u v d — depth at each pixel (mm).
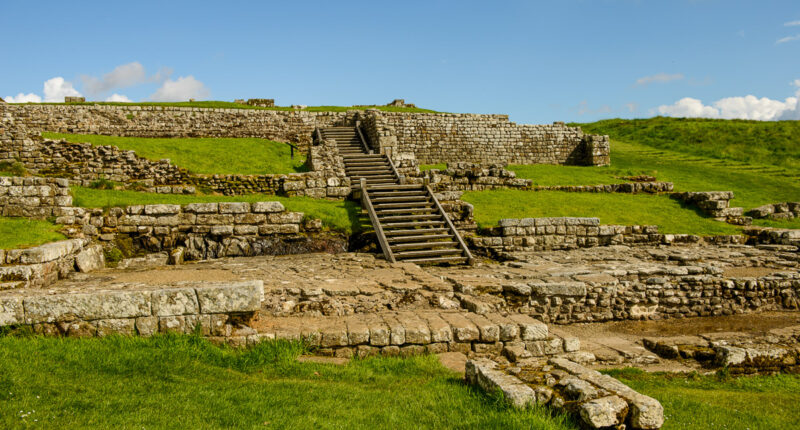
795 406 6672
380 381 6414
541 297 10844
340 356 7270
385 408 5422
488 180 23500
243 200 18734
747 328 11102
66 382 5531
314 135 29922
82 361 6082
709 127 46000
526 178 26453
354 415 5223
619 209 21219
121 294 6918
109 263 14547
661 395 6793
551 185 25109
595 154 32062
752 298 12555
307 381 6246
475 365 6250
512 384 5582
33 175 19078
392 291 9664
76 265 12445
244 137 29594
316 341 7266
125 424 4703
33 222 13656
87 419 4754
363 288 9602
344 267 13172
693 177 31297
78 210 14555
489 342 7711
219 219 15969
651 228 18562
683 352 8789
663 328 11055
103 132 27172
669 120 50062
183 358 6465
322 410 5320
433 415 5234
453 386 6148
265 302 8797
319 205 18734
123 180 20000
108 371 5980
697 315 12180
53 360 6016
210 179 20422
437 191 21859
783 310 12719
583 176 27938
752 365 8227
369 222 17875
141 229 15398
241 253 15828
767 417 6188
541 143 32250
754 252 16422
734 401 6785
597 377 5746
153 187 19562
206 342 6844
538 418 4977
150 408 5105
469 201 21094
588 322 11273
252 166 23984
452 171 23016
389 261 14469
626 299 11609
